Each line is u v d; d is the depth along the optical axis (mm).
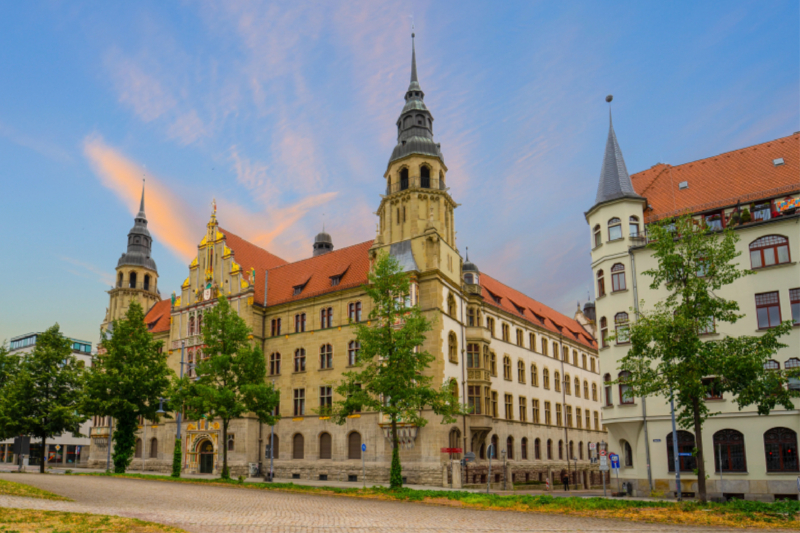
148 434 66375
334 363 54375
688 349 26312
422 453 47188
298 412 55938
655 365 39219
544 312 80562
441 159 57562
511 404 61594
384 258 37375
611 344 41688
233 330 43688
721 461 35719
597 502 26266
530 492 47531
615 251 42656
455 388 50594
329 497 31047
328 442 53344
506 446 59188
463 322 55500
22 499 22625
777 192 39125
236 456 55875
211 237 65125
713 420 36688
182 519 19906
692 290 27203
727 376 26000
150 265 87750
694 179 44906
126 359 51156
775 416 34875
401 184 56750
